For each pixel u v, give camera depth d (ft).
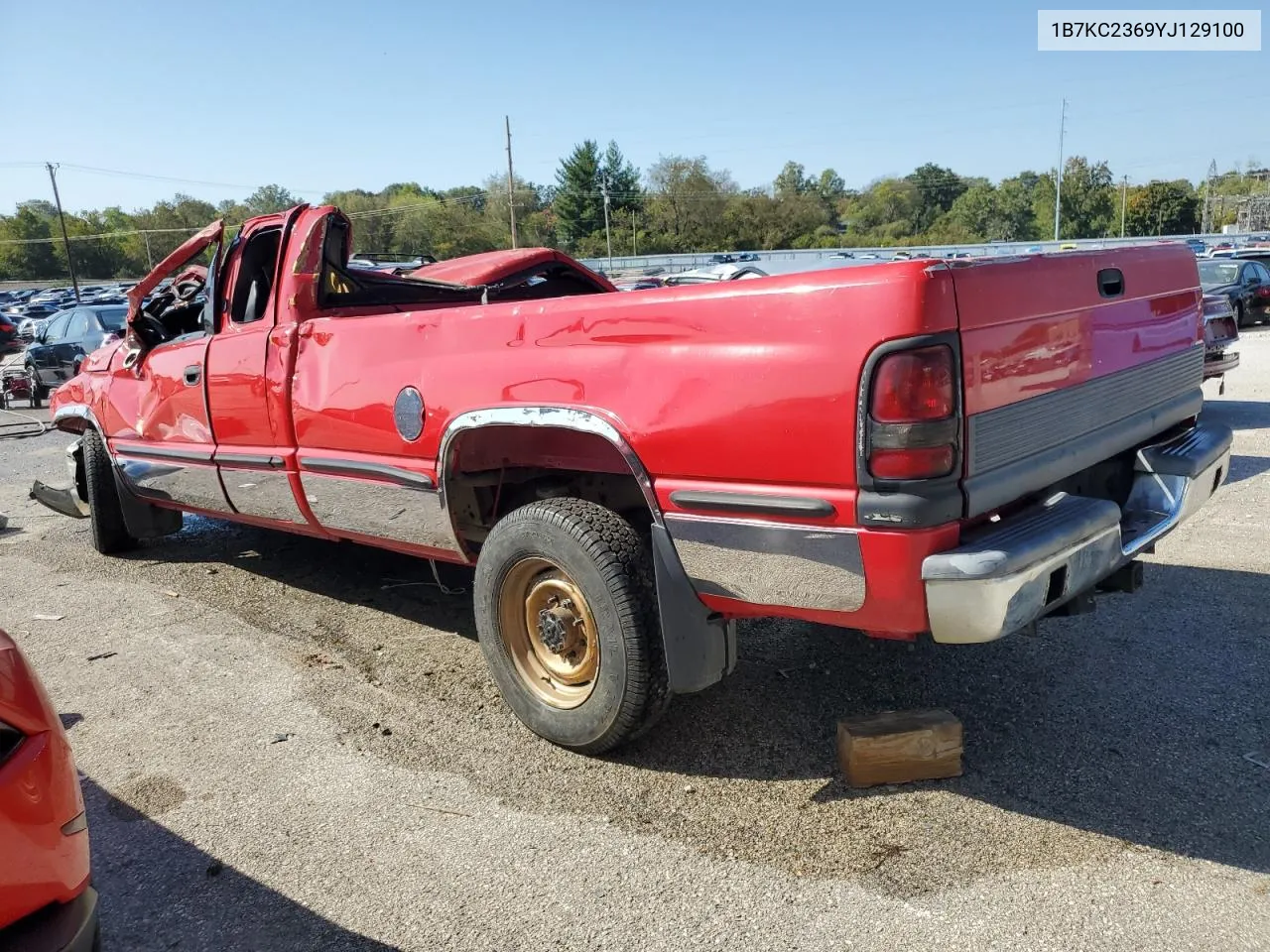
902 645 13.89
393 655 14.55
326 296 15.06
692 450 9.39
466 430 11.54
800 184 379.96
